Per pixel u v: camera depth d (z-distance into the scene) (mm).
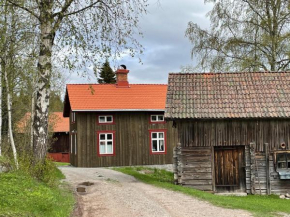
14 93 20344
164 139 29641
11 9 13508
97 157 28406
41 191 10648
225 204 11961
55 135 42594
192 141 17328
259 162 17266
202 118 16891
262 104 17625
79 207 11188
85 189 15375
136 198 13117
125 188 15531
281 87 18688
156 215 10383
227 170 17391
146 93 30812
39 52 13906
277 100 17828
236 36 24078
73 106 28141
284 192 17047
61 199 11523
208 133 17359
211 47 24172
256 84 18938
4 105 20875
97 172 22469
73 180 18156
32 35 14062
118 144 28875
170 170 26094
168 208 11367
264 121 17391
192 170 17234
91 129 28531
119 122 29062
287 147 17266
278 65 23406
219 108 17438
